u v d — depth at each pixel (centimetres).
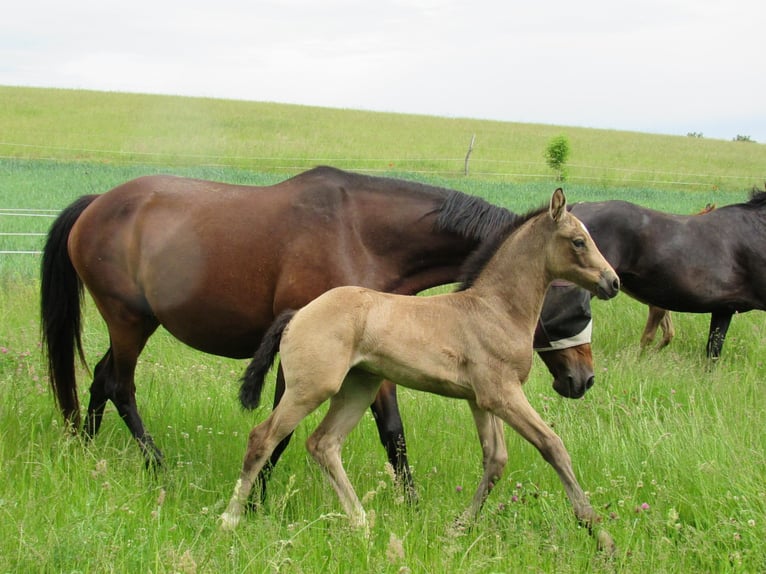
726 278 844
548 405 647
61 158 2928
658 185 3162
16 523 405
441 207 545
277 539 414
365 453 562
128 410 590
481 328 460
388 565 383
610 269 466
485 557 391
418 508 487
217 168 2747
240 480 452
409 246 546
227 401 657
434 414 646
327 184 548
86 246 594
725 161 4356
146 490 477
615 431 597
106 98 5441
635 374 762
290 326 459
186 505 473
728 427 602
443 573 386
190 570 354
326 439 484
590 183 3067
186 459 558
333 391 450
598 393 709
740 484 490
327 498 473
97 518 412
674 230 843
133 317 593
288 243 536
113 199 595
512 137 4866
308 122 4903
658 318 916
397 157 3462
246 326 554
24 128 3728
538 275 472
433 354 457
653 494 495
